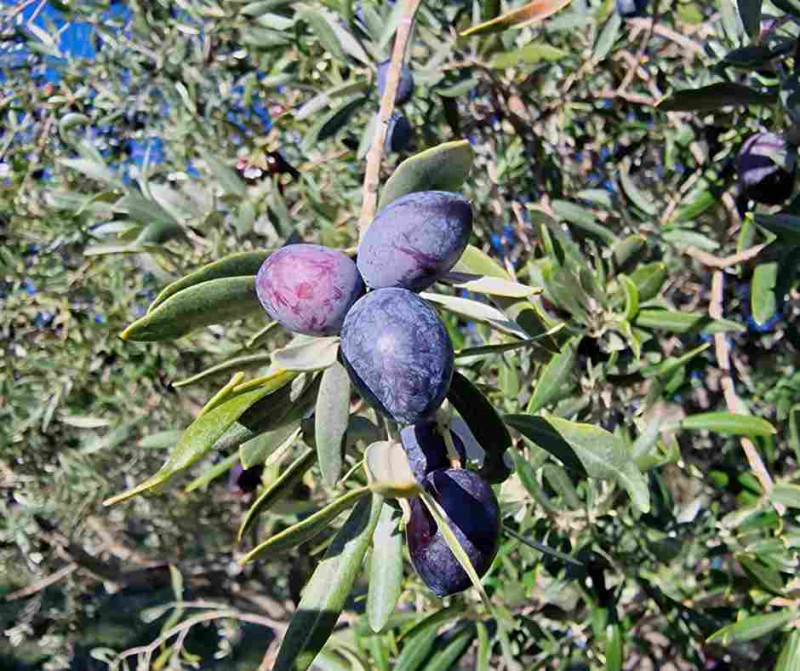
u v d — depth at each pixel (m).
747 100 0.26
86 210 0.48
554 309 0.32
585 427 0.19
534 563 0.36
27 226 0.58
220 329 0.53
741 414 0.29
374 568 0.17
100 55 0.57
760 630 0.28
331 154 0.50
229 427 0.15
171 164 0.57
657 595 0.35
